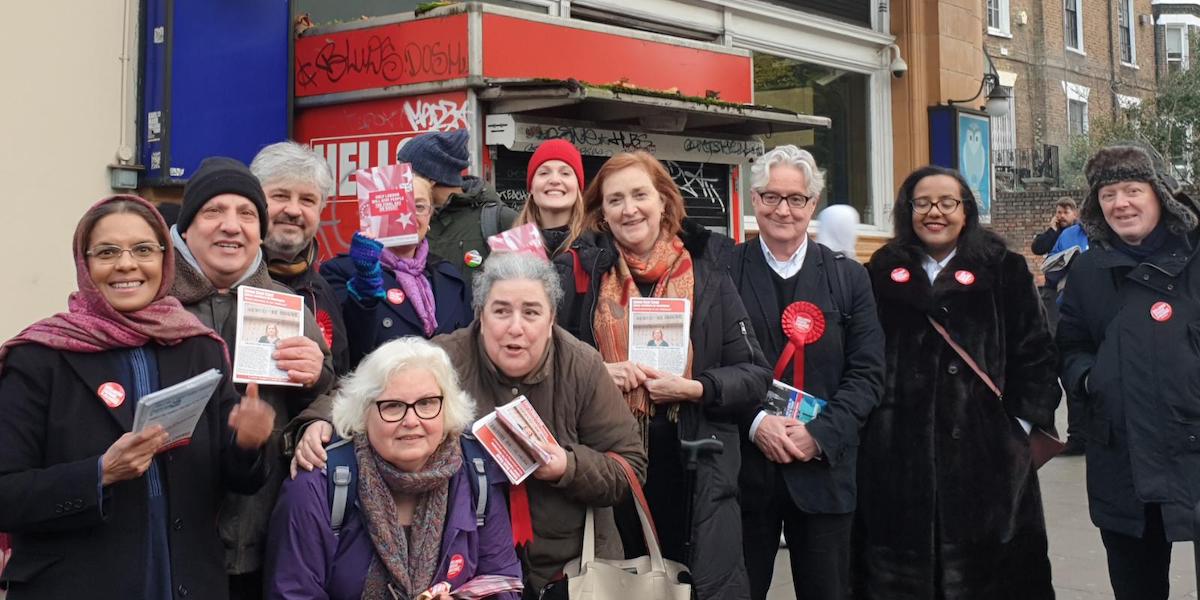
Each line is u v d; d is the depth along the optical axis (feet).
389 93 19.86
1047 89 84.02
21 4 16.79
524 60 20.17
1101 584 18.88
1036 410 14.20
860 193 38.19
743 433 13.33
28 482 8.29
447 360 9.96
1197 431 13.43
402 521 9.83
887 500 14.29
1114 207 13.91
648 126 22.58
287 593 9.36
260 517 9.98
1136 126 81.20
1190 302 13.67
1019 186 77.05
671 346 12.03
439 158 14.74
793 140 35.76
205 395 8.46
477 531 10.11
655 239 12.84
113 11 17.95
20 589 8.54
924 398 14.20
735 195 25.26
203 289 9.92
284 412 10.33
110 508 8.57
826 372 13.48
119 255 8.78
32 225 17.03
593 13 29.04
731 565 11.78
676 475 12.20
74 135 17.52
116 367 8.78
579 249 12.78
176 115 18.25
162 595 8.76
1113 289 14.26
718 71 24.73
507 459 10.32
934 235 14.42
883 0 38.22
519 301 10.70
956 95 39.34
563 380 11.15
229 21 19.04
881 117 38.52
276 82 19.97
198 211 9.95
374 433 9.62
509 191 20.43
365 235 12.23
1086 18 88.89
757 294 13.66
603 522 11.34
